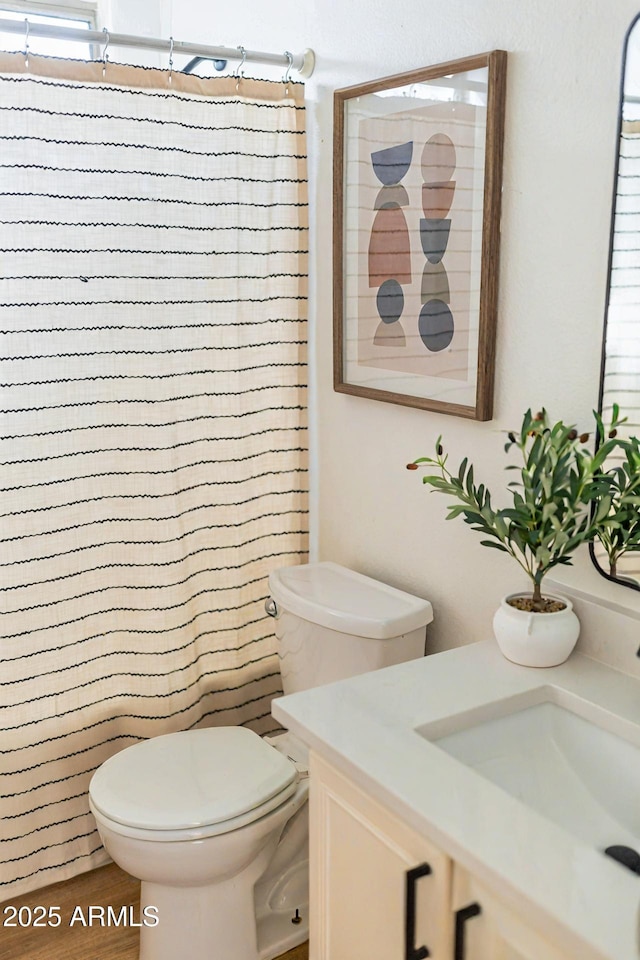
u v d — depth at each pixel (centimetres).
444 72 173
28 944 204
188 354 216
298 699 146
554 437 147
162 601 221
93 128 194
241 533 234
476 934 115
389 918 129
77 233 197
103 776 189
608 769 140
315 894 149
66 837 223
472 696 147
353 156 203
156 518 216
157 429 213
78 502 209
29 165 189
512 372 171
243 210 217
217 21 260
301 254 226
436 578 199
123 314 205
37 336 196
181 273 211
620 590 154
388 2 189
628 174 141
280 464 238
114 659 222
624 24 141
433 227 183
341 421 224
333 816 140
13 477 199
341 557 232
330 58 210
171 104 201
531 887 101
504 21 162
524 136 161
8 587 203
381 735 134
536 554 151
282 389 233
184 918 187
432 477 160
